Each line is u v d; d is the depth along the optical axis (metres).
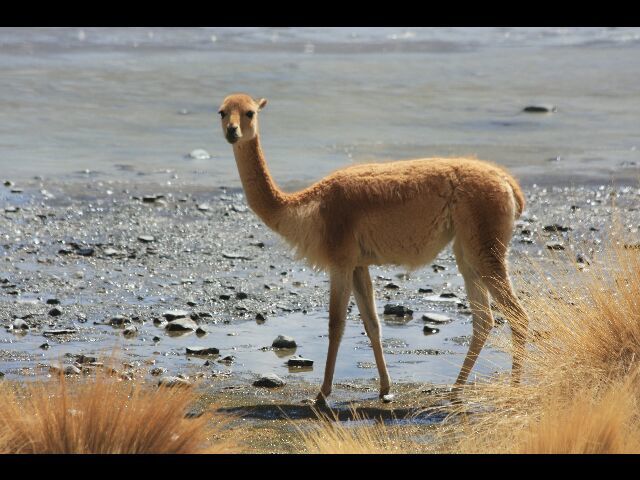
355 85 92.00
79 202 54.84
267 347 35.00
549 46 121.62
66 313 38.12
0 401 22.95
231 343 35.38
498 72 101.44
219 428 27.27
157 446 22.45
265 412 28.98
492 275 29.70
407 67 103.81
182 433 22.86
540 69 103.38
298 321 38.09
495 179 30.03
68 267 44.34
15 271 43.38
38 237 48.62
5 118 76.06
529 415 25.47
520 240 47.06
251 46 116.75
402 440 26.47
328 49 116.12
